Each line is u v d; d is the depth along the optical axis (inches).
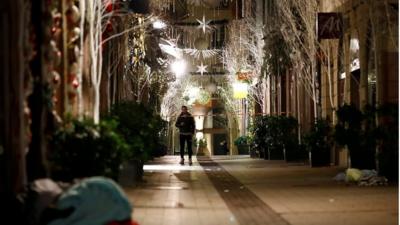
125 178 1289.4
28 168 725.3
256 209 938.1
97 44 1122.7
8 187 534.0
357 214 855.7
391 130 1338.6
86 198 469.4
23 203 500.7
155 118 1461.6
